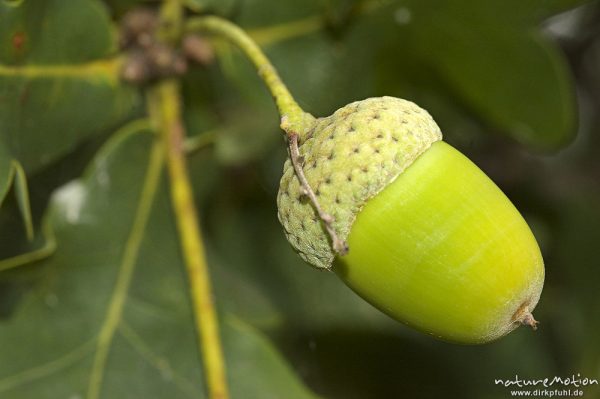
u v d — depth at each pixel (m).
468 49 0.21
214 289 0.22
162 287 0.20
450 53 0.21
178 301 0.20
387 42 0.21
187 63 0.20
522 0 0.20
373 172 0.17
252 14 0.20
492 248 0.17
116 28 0.20
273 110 0.20
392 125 0.17
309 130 0.17
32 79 0.19
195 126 0.21
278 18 0.20
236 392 0.19
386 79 0.21
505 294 0.17
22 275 0.19
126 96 0.20
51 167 0.21
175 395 0.20
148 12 0.20
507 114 0.21
